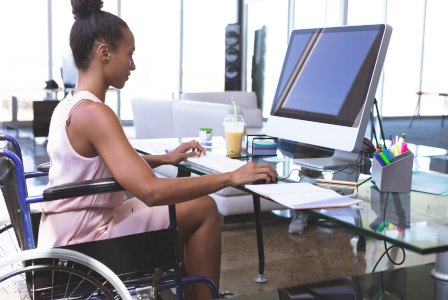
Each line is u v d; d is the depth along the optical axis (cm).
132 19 738
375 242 271
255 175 117
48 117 586
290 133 168
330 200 100
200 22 774
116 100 761
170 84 773
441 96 463
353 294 91
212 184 115
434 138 475
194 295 146
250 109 488
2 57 711
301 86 170
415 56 488
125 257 120
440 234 81
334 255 248
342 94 150
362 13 545
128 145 116
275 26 725
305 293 90
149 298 123
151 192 112
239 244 264
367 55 146
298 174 134
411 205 101
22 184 114
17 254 106
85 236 130
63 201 128
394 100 511
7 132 688
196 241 147
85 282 116
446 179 131
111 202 131
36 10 716
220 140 202
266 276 221
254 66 778
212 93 483
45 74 734
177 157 151
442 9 459
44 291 114
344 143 144
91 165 122
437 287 96
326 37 167
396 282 99
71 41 129
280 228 293
